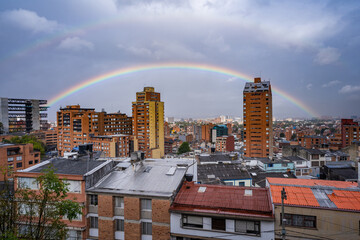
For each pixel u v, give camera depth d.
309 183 32.56
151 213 31.02
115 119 185.00
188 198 31.30
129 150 157.88
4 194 23.75
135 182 34.34
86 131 166.75
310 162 92.44
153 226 30.38
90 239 33.06
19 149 97.62
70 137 175.38
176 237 29.75
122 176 36.50
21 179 34.16
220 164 71.56
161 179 34.84
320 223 25.80
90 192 32.59
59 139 182.00
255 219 26.95
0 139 138.88
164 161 42.78
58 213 23.55
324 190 29.56
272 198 28.00
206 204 29.73
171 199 30.36
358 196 27.91
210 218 28.58
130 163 40.47
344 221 25.22
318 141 187.38
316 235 25.83
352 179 72.25
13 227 22.20
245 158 96.44
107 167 38.41
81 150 43.25
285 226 26.55
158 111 182.62
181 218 29.23
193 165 41.66
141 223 31.34
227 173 66.19
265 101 146.00
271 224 26.77
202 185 34.66
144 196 30.69
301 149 100.88
